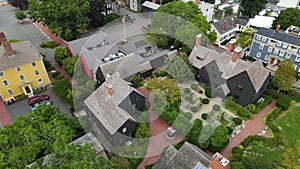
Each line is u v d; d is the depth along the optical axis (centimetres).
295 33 5778
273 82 4650
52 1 5897
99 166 2228
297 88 4872
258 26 6956
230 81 4338
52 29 5925
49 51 5906
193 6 5984
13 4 8075
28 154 2439
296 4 8425
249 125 4009
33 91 4612
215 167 2559
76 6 5928
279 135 3825
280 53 5409
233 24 6662
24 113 4159
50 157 2381
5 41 4138
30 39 6475
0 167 2242
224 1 9031
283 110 4359
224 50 6122
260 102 4388
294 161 3359
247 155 3375
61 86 4431
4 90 4291
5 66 4125
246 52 6097
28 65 4375
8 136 2630
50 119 3256
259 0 7338
